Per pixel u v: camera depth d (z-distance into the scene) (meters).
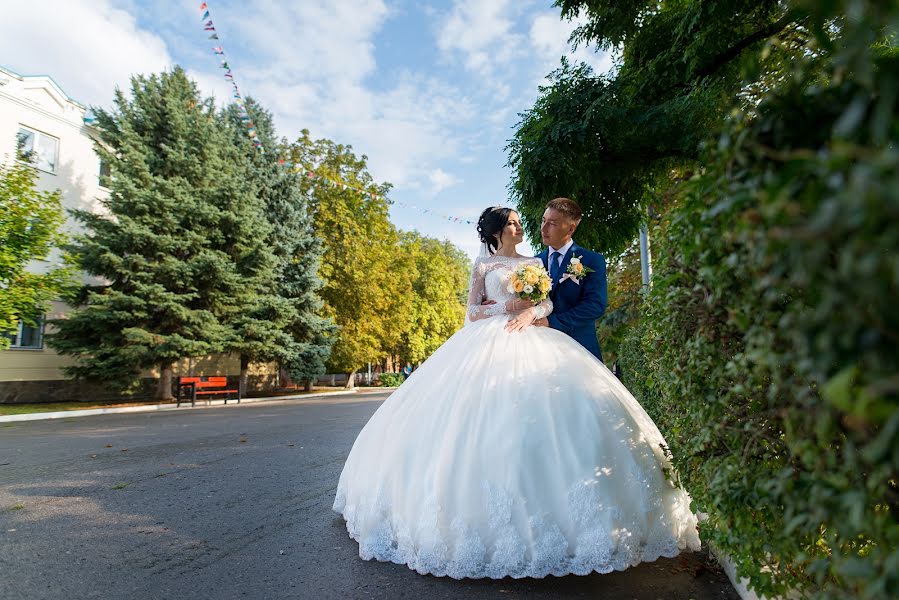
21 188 11.04
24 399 16.17
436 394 2.52
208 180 17.86
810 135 0.92
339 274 24.70
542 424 2.22
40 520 3.14
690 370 1.52
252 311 18.81
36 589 2.14
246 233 18.03
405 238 36.72
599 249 7.25
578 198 6.41
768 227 0.78
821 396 1.04
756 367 1.13
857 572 0.74
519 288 2.80
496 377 2.44
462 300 47.25
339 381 35.75
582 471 2.11
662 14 5.84
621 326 9.51
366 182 26.30
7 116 16.20
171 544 2.69
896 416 0.60
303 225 23.06
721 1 4.47
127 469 4.75
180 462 5.10
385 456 2.52
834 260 0.73
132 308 15.43
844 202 0.56
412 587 2.11
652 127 5.36
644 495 2.13
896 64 0.73
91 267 15.39
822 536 1.33
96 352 14.91
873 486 0.85
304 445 6.21
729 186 0.93
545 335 2.73
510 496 2.09
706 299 1.27
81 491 3.89
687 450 1.74
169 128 17.69
